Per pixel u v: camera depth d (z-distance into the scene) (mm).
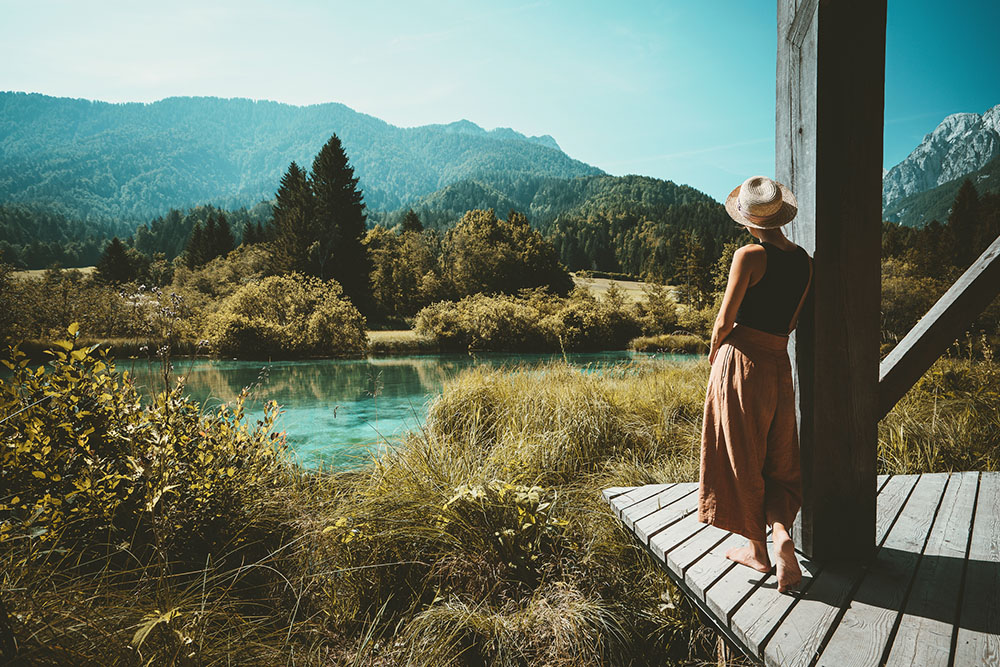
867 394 2334
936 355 2424
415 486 3523
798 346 2359
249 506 3287
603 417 5164
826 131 2199
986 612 1924
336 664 2406
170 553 2752
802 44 2270
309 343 24703
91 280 23750
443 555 3072
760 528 2172
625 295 41312
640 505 3100
